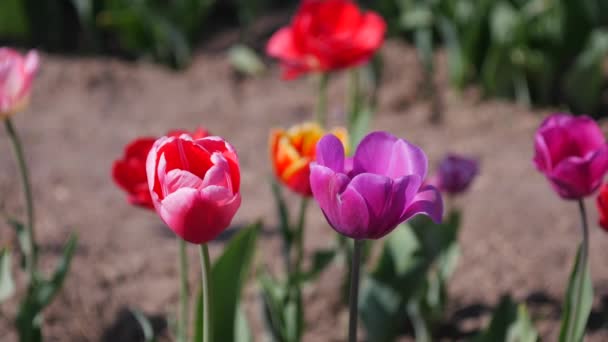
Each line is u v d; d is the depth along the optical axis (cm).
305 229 200
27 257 145
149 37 293
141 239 196
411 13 270
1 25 301
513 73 264
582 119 126
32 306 141
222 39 314
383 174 117
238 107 269
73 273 178
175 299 173
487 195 214
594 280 172
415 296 156
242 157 239
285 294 147
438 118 262
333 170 116
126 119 260
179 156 116
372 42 159
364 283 158
